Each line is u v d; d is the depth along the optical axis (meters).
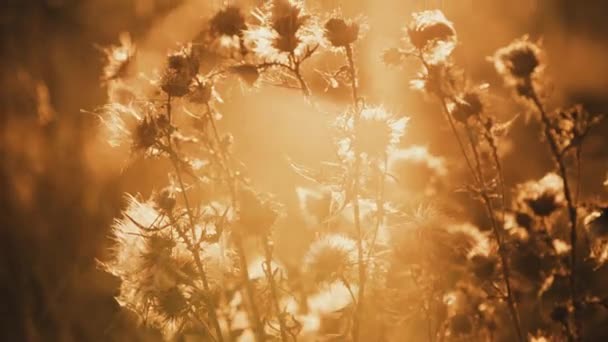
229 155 1.21
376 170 1.20
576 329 1.18
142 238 1.23
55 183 1.75
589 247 1.21
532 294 1.27
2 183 1.76
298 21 1.17
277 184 1.29
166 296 1.21
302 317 1.28
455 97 1.18
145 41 1.60
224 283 1.25
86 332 1.56
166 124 1.20
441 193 1.24
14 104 1.84
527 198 1.19
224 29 1.20
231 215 1.23
